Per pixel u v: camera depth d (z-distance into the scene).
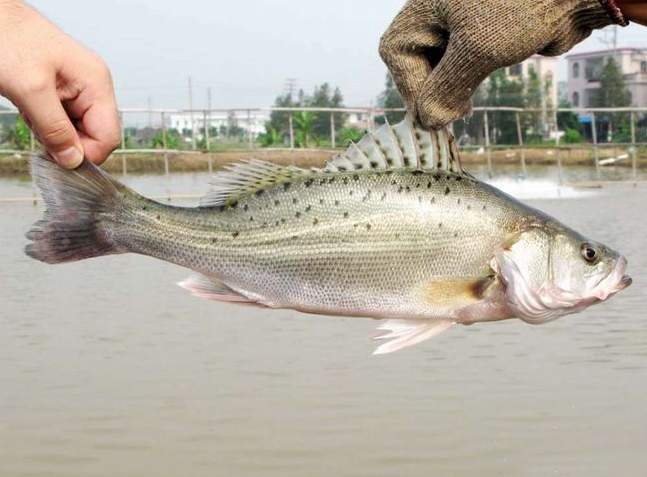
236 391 1.58
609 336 1.91
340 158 0.73
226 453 1.32
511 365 1.72
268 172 0.72
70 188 0.67
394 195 0.72
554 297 0.75
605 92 17.14
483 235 0.73
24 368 1.72
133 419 1.45
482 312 0.74
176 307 2.26
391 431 1.39
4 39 0.54
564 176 9.11
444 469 1.25
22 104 0.55
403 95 0.76
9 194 6.64
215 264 0.72
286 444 1.33
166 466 1.26
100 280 2.68
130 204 0.69
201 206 0.72
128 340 1.93
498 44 0.69
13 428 1.41
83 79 0.58
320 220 0.72
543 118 15.98
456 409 1.48
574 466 1.25
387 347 0.73
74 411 1.48
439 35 0.74
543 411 1.46
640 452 1.30
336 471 1.25
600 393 1.54
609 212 4.77
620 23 0.70
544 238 0.74
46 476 1.24
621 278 0.78
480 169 10.97
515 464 1.27
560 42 0.71
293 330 2.01
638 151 12.13
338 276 0.72
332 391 1.57
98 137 0.59
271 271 0.72
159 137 10.02
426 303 0.72
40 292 2.49
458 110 0.73
